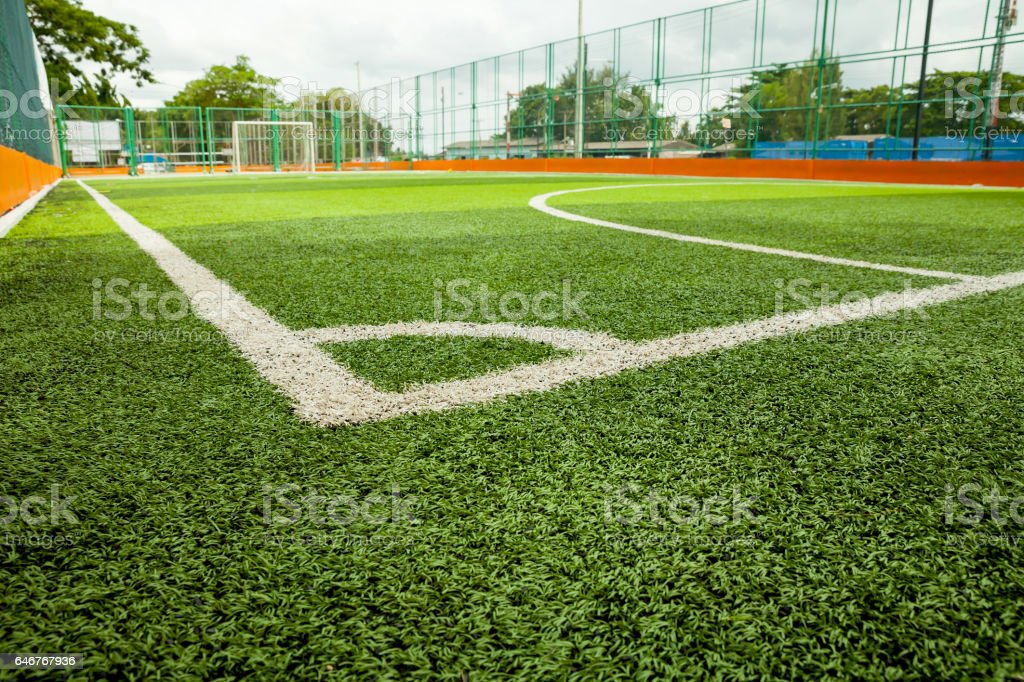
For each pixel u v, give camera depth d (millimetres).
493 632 580
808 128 16281
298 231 3787
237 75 39469
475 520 747
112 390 1159
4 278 2299
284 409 1072
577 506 777
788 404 1105
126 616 596
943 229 3953
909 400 1129
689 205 6043
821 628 583
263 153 27875
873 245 3199
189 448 925
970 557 682
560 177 16203
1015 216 4879
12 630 577
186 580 644
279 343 1480
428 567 665
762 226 4090
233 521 742
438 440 954
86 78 29281
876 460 900
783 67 16375
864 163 12992
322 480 837
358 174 21391
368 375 1255
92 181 14172
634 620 593
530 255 2824
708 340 1514
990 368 1308
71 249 3062
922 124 14484
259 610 604
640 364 1325
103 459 892
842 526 738
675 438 966
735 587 635
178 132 26344
